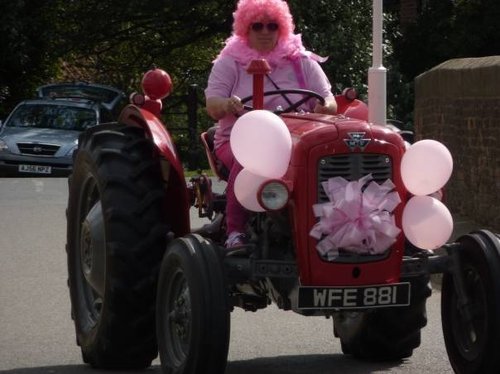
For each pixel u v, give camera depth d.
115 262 8.65
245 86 8.76
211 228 8.88
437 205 7.83
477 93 16.70
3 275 13.48
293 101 8.82
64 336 10.48
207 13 35.59
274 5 8.76
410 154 7.74
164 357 8.06
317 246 7.56
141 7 34.41
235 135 7.59
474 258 7.79
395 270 7.70
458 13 31.47
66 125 28.08
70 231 9.84
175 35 37.47
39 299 12.13
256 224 8.11
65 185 22.81
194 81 37.69
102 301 8.90
